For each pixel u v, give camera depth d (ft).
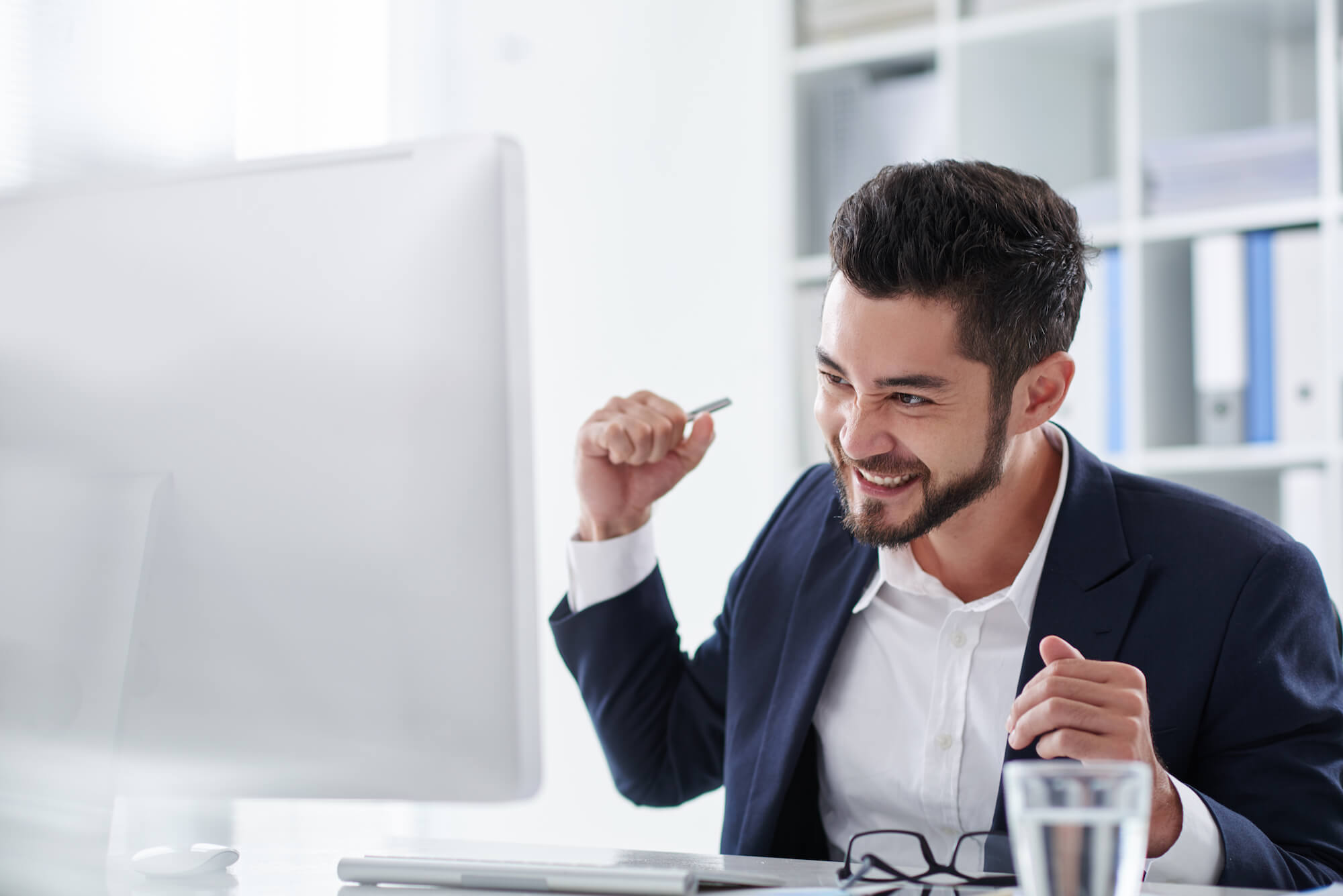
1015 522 3.84
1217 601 3.48
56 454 2.60
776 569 4.25
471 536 2.37
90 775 2.53
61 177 6.27
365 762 2.46
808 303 8.27
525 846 3.16
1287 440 6.69
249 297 2.48
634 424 3.68
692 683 4.35
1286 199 6.81
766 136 8.87
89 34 6.44
